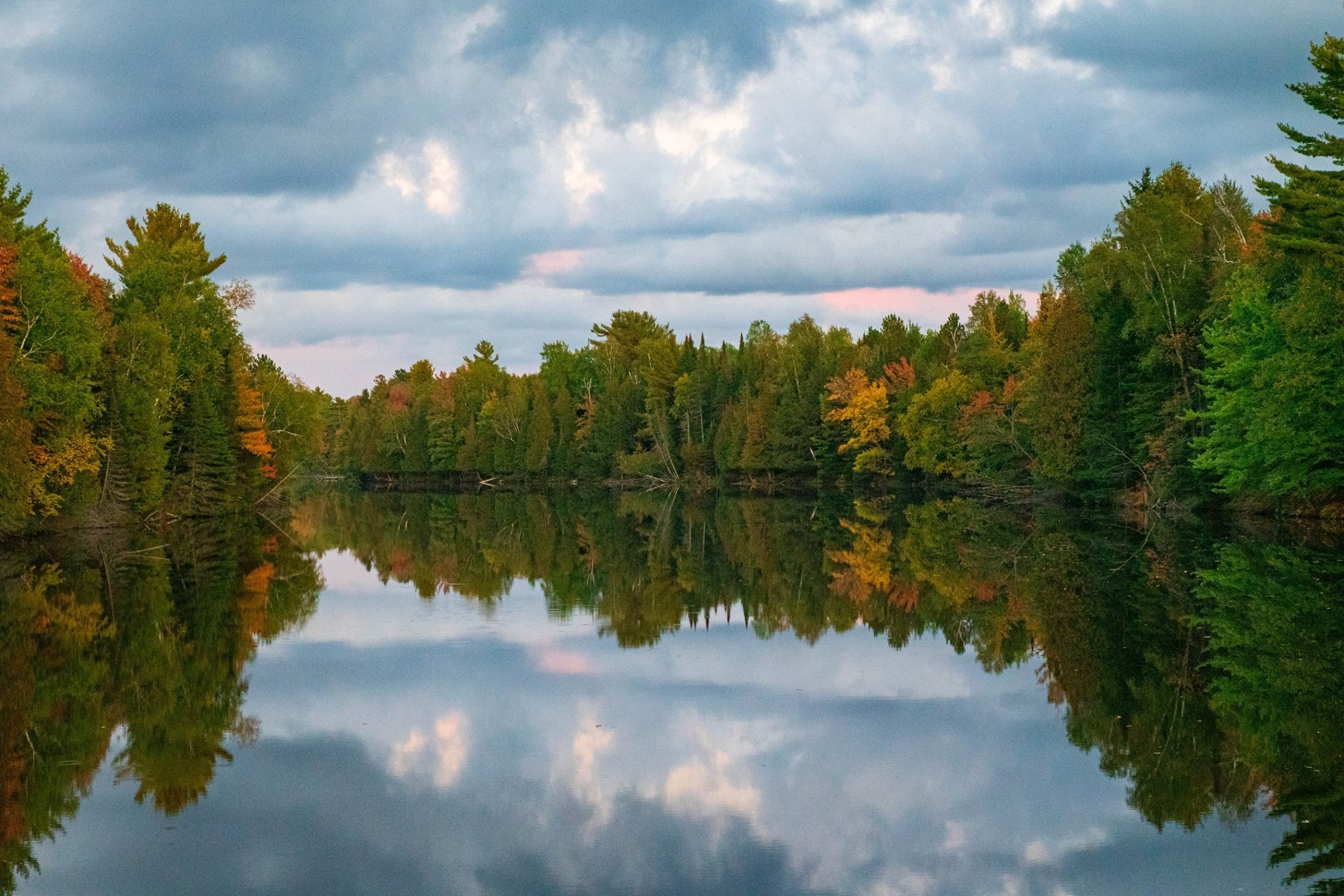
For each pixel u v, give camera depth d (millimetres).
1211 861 10625
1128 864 10602
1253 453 38906
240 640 22906
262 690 18266
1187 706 16422
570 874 10492
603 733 15547
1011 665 19922
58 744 15086
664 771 13742
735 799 12703
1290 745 14367
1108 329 56312
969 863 10727
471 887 10164
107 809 12383
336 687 18438
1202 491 49219
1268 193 35062
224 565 37438
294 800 12703
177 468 58312
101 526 47250
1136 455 54500
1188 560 33562
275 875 10445
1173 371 52188
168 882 10320
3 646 22031
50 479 42344
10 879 10359
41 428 41375
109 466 47750
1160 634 22125
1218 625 22719
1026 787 13039
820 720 16203
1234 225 53344
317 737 15391
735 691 18219
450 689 18297
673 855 10969
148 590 30422
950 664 20156
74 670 19859
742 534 52281
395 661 20688
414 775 13586
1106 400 56344
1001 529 49031
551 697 17781
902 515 61656
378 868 10602
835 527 54000
